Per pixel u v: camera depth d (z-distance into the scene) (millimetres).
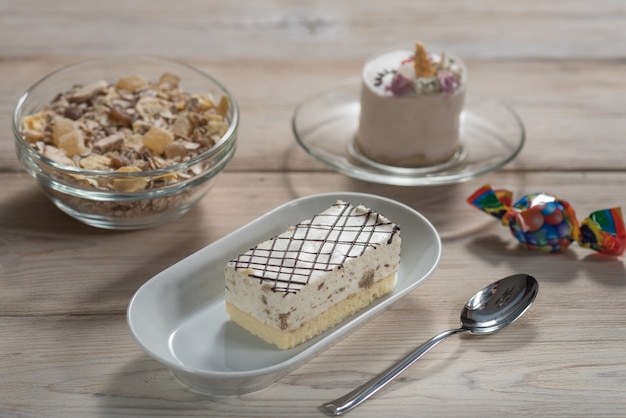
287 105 1001
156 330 774
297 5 1144
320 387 760
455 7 1147
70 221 879
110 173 821
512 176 929
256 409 748
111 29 1090
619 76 1047
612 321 808
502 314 804
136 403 750
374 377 761
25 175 919
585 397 758
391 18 1129
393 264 805
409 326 800
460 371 771
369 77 923
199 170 847
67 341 787
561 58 1070
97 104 904
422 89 902
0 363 772
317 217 813
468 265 847
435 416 745
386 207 840
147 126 884
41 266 840
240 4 1143
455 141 926
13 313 805
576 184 921
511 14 1136
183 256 850
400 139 916
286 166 935
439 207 897
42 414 744
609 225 839
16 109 873
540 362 778
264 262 778
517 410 750
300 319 769
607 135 974
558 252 858
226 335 784
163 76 932
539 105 1008
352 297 793
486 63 1062
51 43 1063
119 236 865
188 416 744
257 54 1065
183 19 1113
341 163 920
